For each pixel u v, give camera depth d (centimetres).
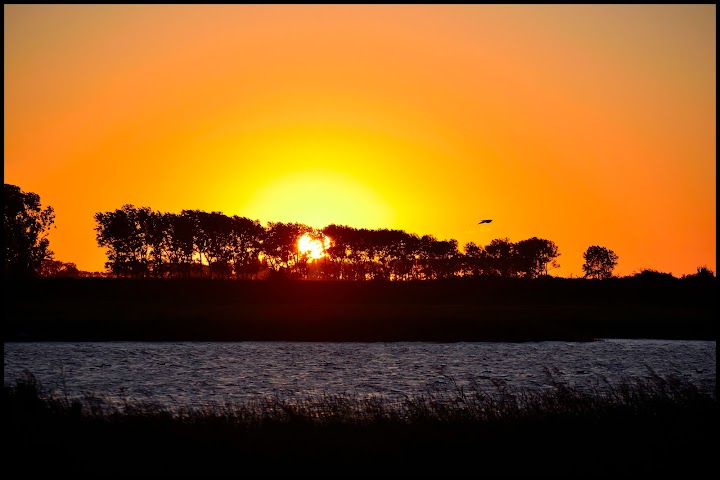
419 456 3884
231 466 3703
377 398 7381
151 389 8419
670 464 3838
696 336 18400
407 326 18388
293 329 18050
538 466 3788
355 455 3859
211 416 4594
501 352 14425
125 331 17600
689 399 4816
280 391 8306
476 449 3991
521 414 4719
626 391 5159
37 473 3616
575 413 4678
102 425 4350
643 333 18688
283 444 3975
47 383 8925
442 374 10338
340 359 12850
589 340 17362
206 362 12175
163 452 3866
